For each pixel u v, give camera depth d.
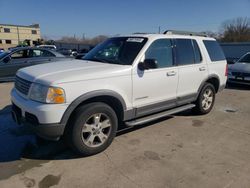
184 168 3.49
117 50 4.49
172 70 4.69
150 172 3.37
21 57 10.26
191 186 3.09
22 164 3.52
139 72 4.12
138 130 4.82
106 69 3.80
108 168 3.45
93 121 3.70
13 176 3.22
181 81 4.93
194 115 5.85
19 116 3.75
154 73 4.35
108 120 3.85
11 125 4.98
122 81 3.91
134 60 4.11
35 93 3.40
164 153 3.91
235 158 3.81
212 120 5.54
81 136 3.59
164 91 4.62
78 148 3.62
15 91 4.02
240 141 4.45
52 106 3.28
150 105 4.42
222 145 4.27
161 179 3.22
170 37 4.80
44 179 3.17
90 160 3.65
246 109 6.55
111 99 3.92
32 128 3.40
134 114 4.22
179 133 4.73
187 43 5.16
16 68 10.09
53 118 3.30
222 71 6.05
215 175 3.34
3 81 10.33
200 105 5.65
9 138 4.37
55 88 3.28
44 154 3.81
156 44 4.48
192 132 4.80
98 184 3.09
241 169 3.50
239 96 8.20
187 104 5.43
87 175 3.27
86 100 3.67
